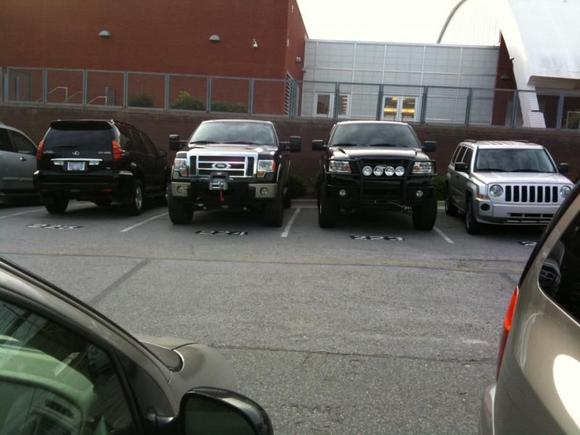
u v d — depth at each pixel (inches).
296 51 1020.5
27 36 935.7
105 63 927.7
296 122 701.3
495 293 262.4
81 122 456.1
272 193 412.8
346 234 422.3
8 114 735.7
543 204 411.2
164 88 726.5
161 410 66.9
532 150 467.2
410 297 252.2
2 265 58.7
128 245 358.3
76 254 324.8
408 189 406.0
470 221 436.5
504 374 75.5
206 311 225.6
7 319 52.8
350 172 409.1
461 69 1087.0
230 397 62.6
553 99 697.6
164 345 97.1
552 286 72.9
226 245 366.0
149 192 532.4
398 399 154.3
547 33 897.5
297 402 151.6
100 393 59.7
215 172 405.4
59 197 467.5
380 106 709.9
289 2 901.8
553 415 57.1
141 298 241.1
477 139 690.2
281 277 281.6
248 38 904.9
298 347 190.1
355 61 1109.1
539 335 68.5
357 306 237.0
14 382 51.9
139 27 919.7
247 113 714.2
